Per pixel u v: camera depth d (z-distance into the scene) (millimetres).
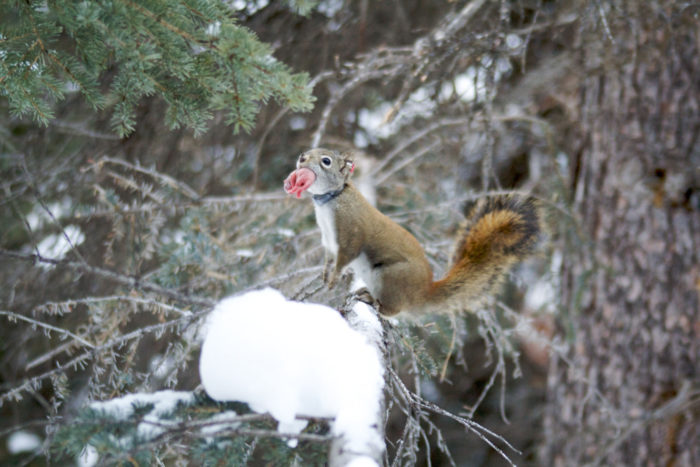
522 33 8984
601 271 10672
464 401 15492
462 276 7355
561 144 12438
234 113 6133
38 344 11406
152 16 5805
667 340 10336
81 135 10805
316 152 6719
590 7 8719
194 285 8141
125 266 8445
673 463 10016
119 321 7742
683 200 10477
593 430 10594
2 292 9766
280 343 4344
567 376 11062
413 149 11680
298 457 4477
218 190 11469
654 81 10633
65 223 10062
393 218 10000
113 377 7117
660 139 10594
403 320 7699
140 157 10773
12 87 6207
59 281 9742
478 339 14523
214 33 6027
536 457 14273
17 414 12016
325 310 4719
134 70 6238
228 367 4340
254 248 9406
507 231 7492
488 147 8289
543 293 10461
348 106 12633
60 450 4223
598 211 10922
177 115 6543
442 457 15273
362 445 3836
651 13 8883
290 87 5980
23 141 10914
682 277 10383
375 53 9164
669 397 10234
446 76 9062
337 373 4297
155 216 8859
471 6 9734
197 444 4512
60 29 6191
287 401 4227
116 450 4078
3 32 6090
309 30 12281
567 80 10547
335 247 6898
